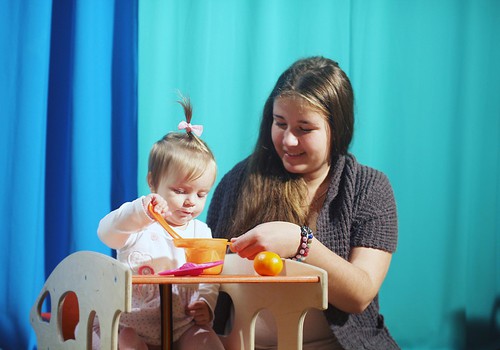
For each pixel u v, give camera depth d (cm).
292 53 225
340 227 147
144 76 212
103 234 130
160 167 137
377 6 233
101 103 207
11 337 204
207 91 217
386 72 235
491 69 246
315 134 146
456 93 241
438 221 240
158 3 213
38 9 204
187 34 216
